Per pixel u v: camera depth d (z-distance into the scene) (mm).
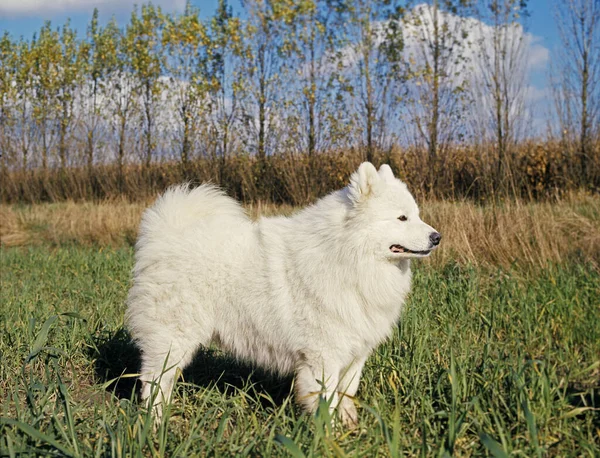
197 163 18250
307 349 3867
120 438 3133
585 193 12469
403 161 14570
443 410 3727
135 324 4242
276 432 3586
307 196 15000
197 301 4066
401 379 4234
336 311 3779
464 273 7398
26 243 13477
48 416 3775
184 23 18531
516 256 7852
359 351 3936
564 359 4824
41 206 19641
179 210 4336
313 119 15602
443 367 4340
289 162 15641
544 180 14031
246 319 4031
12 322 5797
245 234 4203
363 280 3834
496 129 13695
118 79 21625
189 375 4898
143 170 20375
